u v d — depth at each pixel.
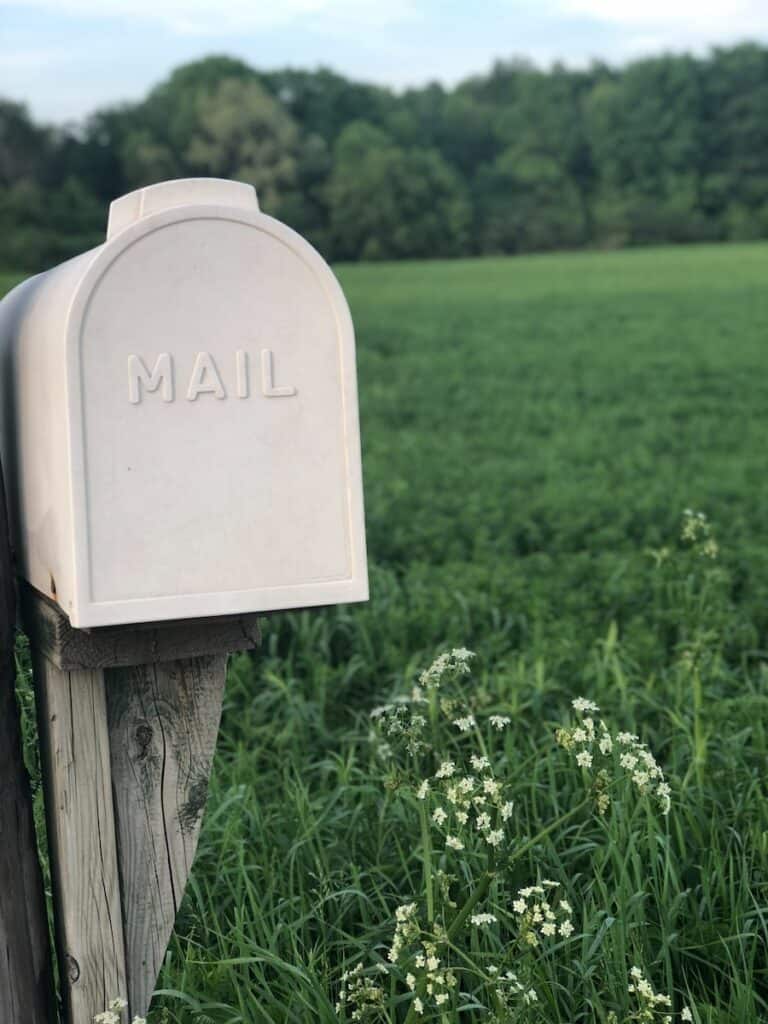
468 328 14.77
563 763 1.84
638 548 4.11
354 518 0.99
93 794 1.04
